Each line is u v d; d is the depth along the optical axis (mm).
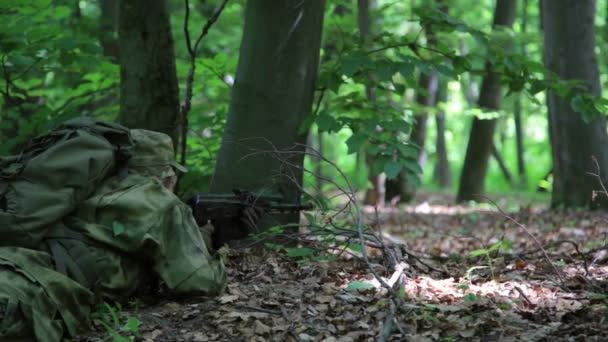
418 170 5340
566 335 3312
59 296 3307
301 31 5203
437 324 3453
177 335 3504
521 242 7129
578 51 9789
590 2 9773
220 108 6977
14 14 6066
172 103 5770
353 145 5238
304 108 5367
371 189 13719
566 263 4895
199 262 3762
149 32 5590
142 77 5629
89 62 5820
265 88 5184
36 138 3803
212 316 3668
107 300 3668
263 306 3832
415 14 5625
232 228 4695
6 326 3041
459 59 5754
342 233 4555
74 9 8719
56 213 3506
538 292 3982
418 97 14133
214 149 6621
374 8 12562
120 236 3654
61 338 3303
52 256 3502
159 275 3768
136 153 4086
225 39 10758
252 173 5211
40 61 5891
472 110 11438
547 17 10031
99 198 3699
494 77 13602
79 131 3750
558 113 10180
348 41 5859
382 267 4445
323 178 4387
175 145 5867
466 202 14266
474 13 19453
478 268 4617
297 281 4289
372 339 3332
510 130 34875
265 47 5176
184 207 3906
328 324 3572
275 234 4582
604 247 4910
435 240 8141
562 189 10273
